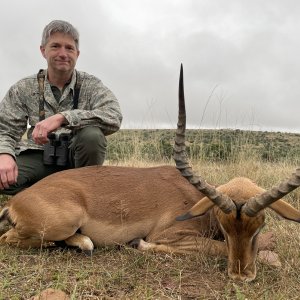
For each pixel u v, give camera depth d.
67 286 1.27
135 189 1.68
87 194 1.63
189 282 1.34
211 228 1.63
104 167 1.74
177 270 1.41
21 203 1.58
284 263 1.50
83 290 1.24
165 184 1.71
